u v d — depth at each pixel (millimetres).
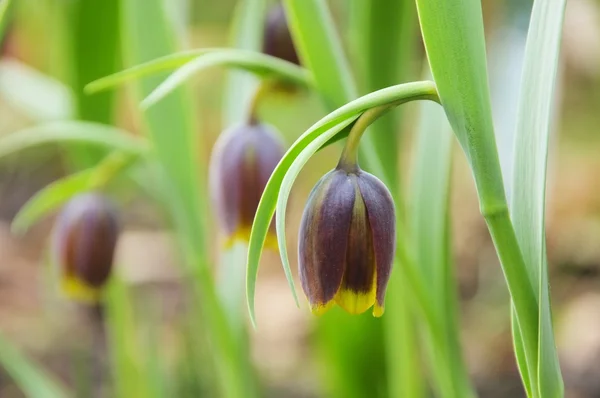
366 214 336
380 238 336
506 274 336
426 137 434
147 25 465
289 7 393
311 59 395
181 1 530
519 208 342
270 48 479
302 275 340
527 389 351
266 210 330
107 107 541
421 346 663
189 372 684
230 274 496
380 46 446
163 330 878
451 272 433
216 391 676
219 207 430
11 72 624
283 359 915
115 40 522
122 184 655
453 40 328
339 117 326
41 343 926
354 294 338
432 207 430
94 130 477
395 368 498
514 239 334
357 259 337
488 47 848
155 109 467
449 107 329
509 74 767
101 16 511
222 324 485
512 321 351
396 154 447
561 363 822
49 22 726
